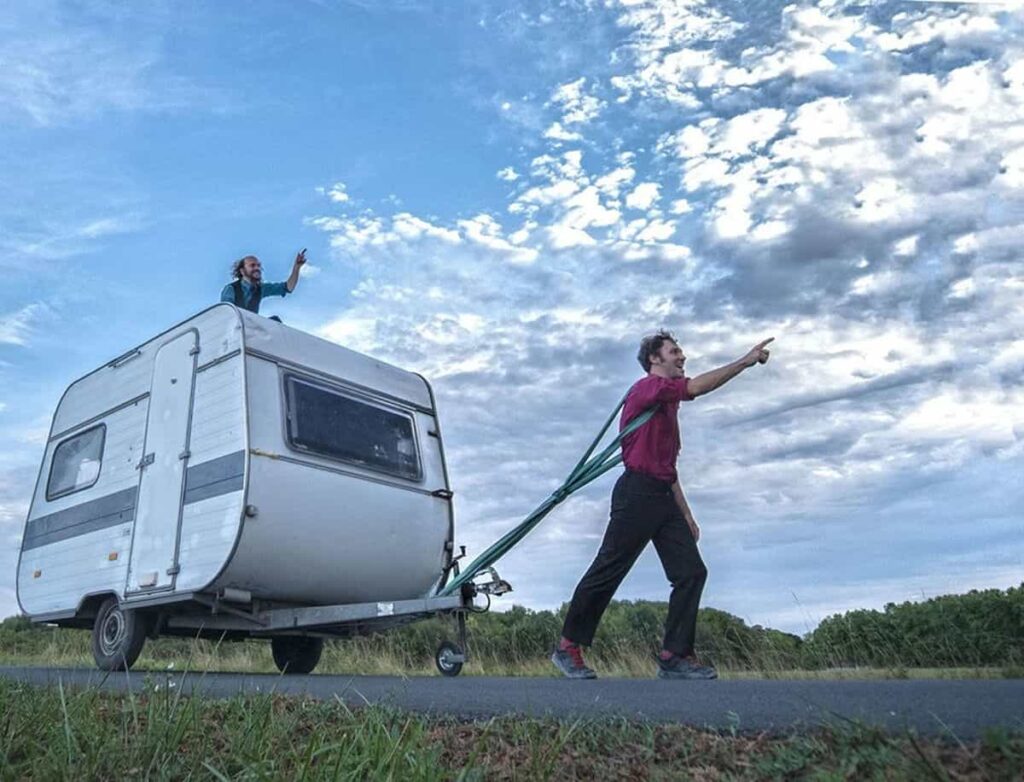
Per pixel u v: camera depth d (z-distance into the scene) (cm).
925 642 851
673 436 585
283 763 335
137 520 823
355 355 878
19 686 484
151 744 351
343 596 819
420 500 880
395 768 315
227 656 1066
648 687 470
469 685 541
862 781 262
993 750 257
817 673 729
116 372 908
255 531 730
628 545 575
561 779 312
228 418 760
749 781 284
